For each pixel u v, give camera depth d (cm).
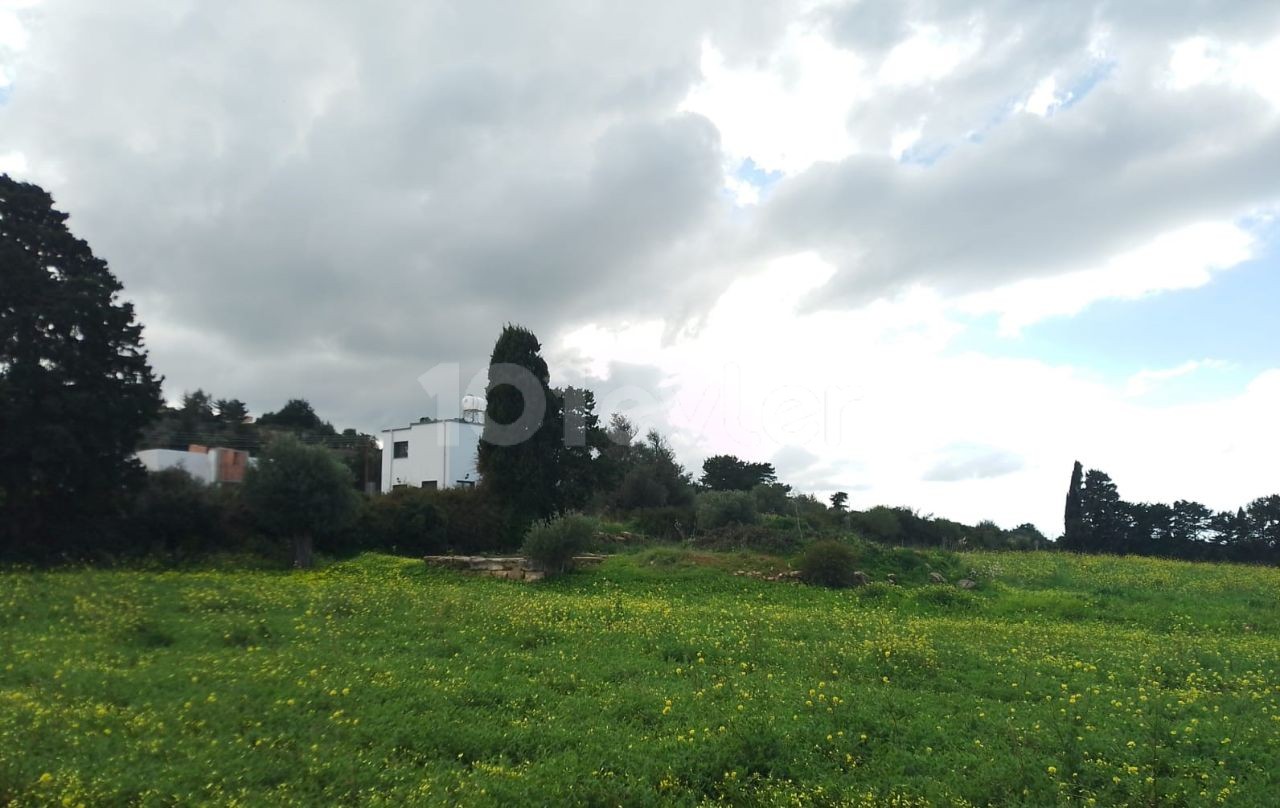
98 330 2778
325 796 759
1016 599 2416
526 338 3644
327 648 1326
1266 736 977
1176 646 1633
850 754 898
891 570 2862
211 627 1470
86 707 952
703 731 945
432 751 888
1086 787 817
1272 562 5594
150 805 712
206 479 3869
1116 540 5947
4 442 2552
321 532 2962
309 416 7444
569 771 824
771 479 6575
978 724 1020
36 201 2845
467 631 1508
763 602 2330
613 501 4566
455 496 3500
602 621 1703
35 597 1698
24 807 686
